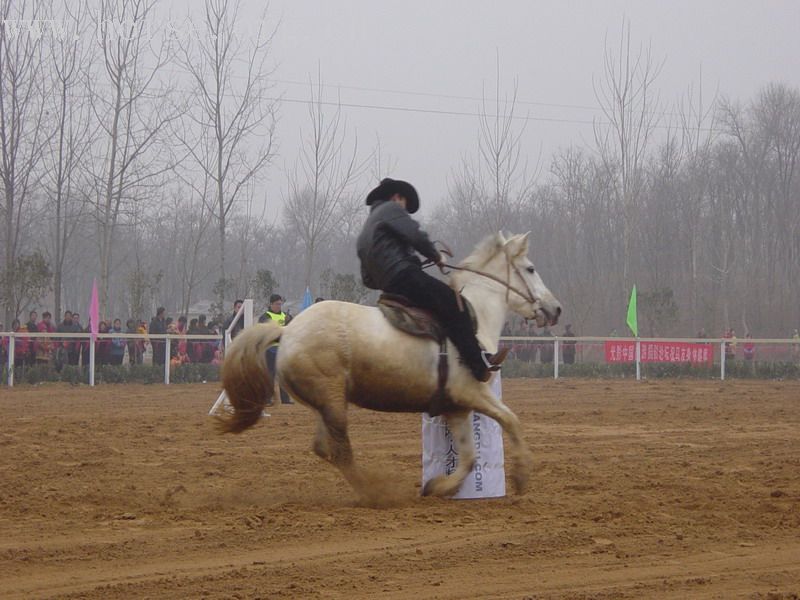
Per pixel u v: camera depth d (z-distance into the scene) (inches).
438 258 386.6
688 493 411.2
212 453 544.1
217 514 362.9
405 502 392.2
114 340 1109.1
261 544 312.2
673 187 2219.5
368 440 618.5
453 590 257.9
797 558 295.9
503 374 1282.0
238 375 385.7
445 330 388.8
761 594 255.8
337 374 379.9
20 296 1270.9
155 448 567.8
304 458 530.0
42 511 366.0
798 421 736.3
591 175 2255.2
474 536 325.7
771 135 2427.4
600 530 333.7
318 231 1635.1
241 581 265.3
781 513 363.9
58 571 277.0
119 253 2598.4
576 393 1030.4
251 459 523.2
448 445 409.4
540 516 361.1
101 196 1588.3
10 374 1041.5
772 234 2396.7
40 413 774.5
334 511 368.8
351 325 382.9
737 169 2389.3
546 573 277.0
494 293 415.5
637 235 2140.7
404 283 384.8
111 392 993.5
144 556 295.0
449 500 400.8
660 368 1325.0
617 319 2150.6
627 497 399.2
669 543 314.0
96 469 480.7
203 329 1248.2
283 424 704.4
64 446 569.3
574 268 2240.4
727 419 750.5
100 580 266.7
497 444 410.3
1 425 674.8
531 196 2333.9
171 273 2645.2
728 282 2192.4
